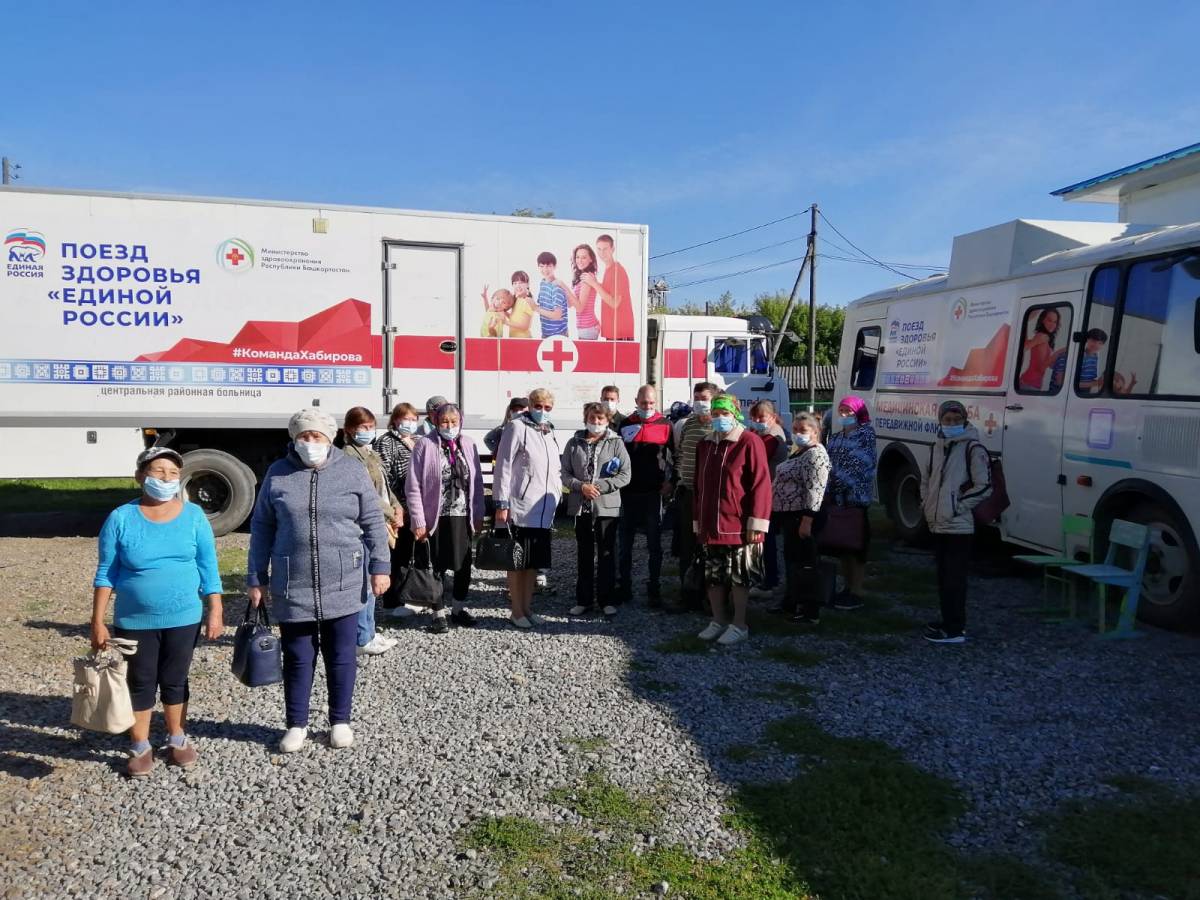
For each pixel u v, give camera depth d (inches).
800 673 215.3
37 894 123.0
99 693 148.8
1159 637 243.9
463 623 257.0
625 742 173.8
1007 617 267.7
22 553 363.9
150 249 364.2
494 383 401.7
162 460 156.2
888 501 401.1
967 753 169.2
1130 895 122.6
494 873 127.8
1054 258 298.7
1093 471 269.0
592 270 411.8
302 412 170.2
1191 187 534.0
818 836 138.1
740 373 579.5
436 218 391.9
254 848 135.1
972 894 123.3
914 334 380.8
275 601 167.8
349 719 174.7
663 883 124.6
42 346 358.0
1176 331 242.2
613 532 264.4
